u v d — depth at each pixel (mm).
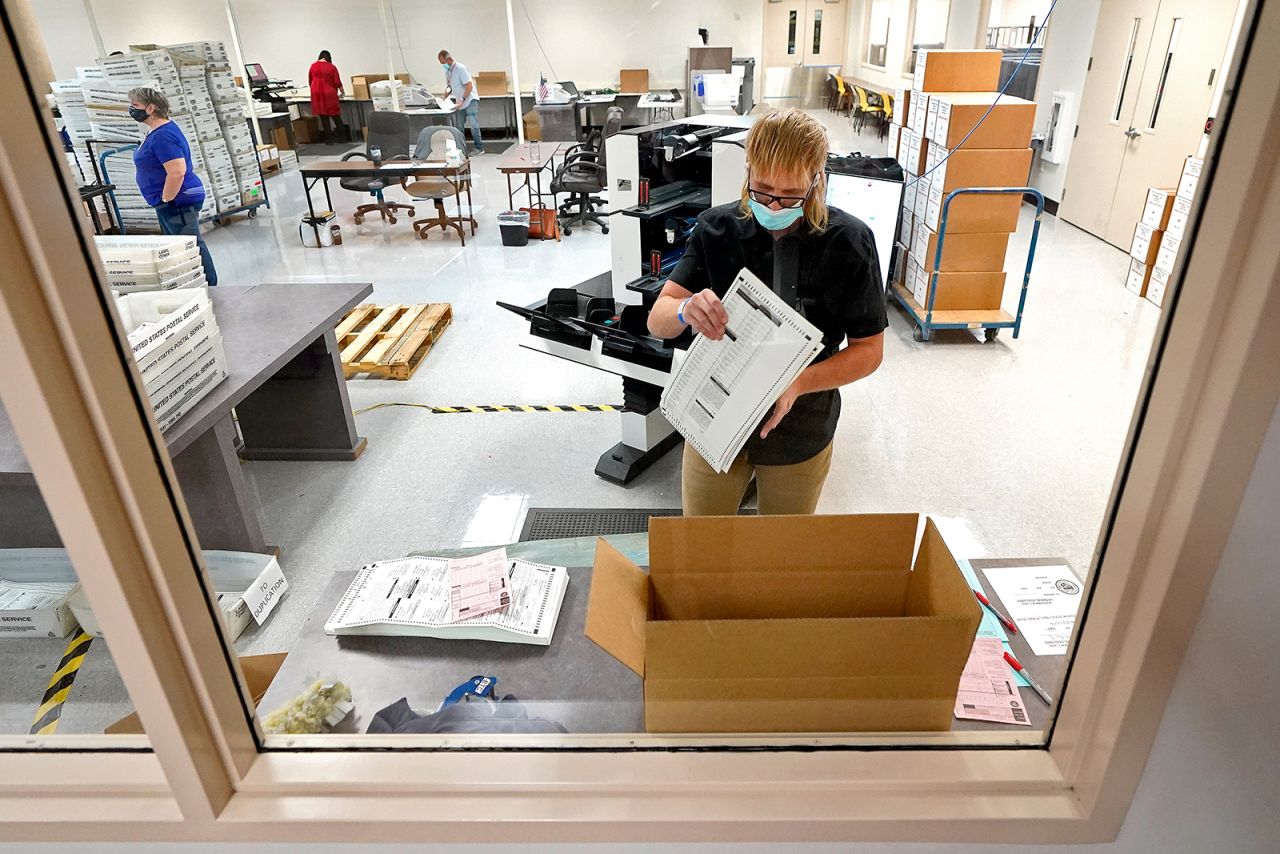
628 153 3080
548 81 6875
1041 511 2988
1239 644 693
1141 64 5750
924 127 4590
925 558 955
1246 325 573
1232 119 562
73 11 6398
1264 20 530
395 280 5988
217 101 7383
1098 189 6441
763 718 864
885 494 3111
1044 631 1236
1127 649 720
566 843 811
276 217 7930
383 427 3795
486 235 7145
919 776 809
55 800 811
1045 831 792
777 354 1330
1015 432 3541
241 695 833
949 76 4570
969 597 819
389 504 3191
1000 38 5625
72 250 595
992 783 806
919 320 4531
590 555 1564
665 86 5238
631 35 5492
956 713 1073
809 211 1438
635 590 994
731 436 1420
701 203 3207
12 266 558
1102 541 745
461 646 1241
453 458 3508
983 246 4406
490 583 1345
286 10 7797
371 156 6773
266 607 2535
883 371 4160
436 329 4914
